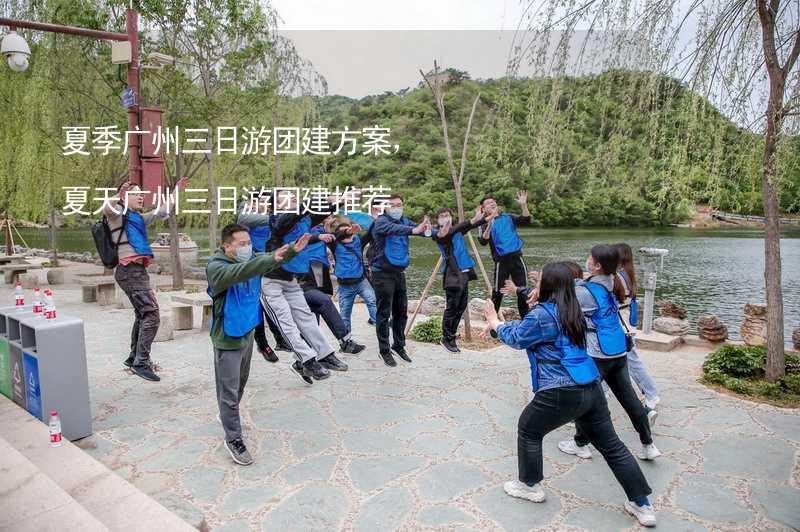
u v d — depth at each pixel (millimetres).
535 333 3115
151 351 7000
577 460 3975
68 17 12523
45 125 13641
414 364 6387
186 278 15695
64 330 4184
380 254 6059
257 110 13508
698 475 3717
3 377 4762
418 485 3584
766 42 4832
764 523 3145
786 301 14703
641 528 3100
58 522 2760
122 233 5516
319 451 4094
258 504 3354
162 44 12133
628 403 3816
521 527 3111
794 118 4590
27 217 18234
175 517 2975
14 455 3422
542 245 31922
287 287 5465
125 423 4621
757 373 5633
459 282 6656
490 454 4043
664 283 18734
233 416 3893
